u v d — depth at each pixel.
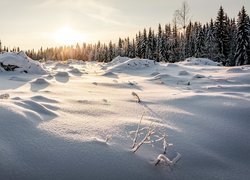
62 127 4.20
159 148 3.94
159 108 6.16
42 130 3.96
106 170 3.29
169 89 9.85
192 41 55.25
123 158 3.53
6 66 13.48
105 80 12.38
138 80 12.79
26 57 14.75
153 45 64.25
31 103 5.06
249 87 9.24
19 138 3.64
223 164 3.77
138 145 3.67
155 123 4.91
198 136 4.51
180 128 4.82
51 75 12.91
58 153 3.44
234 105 6.16
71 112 5.16
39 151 3.43
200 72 15.88
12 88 8.62
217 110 5.95
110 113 5.39
